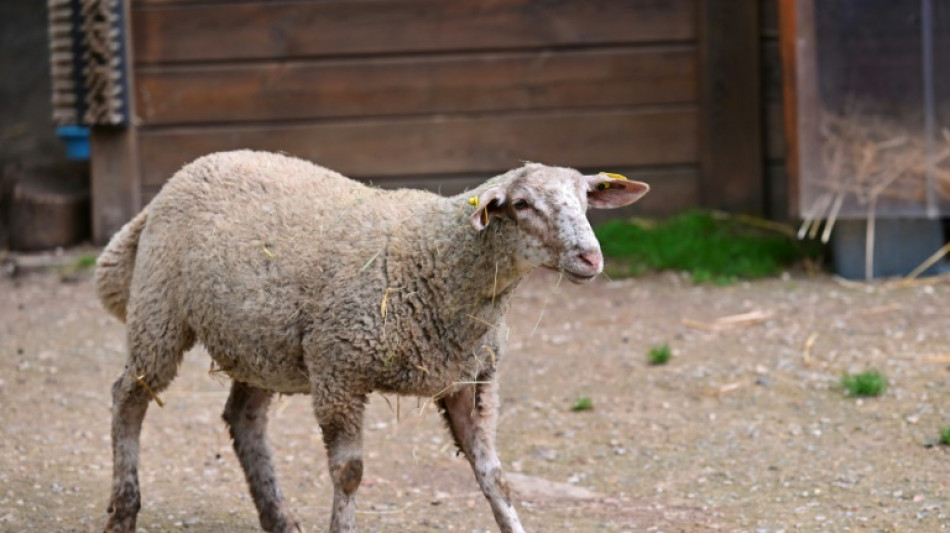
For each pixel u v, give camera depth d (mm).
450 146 15039
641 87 14836
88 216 15766
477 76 14930
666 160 14930
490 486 6742
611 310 12555
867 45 12883
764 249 13852
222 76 15094
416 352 6492
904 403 9625
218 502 8305
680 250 13750
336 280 6523
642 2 14711
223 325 6883
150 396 7391
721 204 14906
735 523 7676
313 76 15047
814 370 10508
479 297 6461
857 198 12992
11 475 8664
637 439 9336
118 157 15125
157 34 15062
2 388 10680
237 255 6832
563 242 6168
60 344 11977
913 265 13172
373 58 15008
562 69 14859
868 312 11977
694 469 8719
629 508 8039
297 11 14961
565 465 8922
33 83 20359
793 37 12891
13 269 14750
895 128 12938
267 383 7051
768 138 14859
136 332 7258
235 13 14992
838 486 8219
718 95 14727
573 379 10664
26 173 16734
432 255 6457
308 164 7336
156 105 15148
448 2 14836
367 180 15188
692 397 10109
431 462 9086
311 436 9672
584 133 14930
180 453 9266
